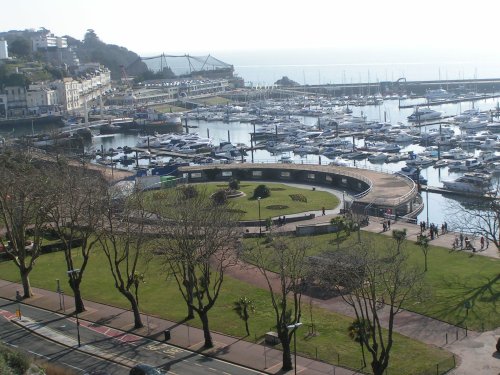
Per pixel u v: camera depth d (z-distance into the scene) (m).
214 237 96.69
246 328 93.62
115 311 104.88
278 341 89.62
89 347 90.94
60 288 117.00
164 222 102.75
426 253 123.00
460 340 88.12
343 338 90.25
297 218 156.38
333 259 94.75
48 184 128.12
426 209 183.50
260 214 162.00
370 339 87.12
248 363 84.19
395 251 114.38
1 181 120.88
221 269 92.00
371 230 146.88
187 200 123.12
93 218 117.12
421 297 93.88
